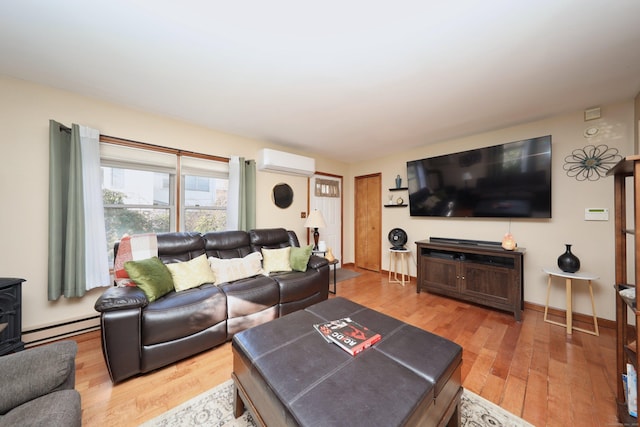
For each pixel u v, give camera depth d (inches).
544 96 85.0
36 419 30.9
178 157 111.0
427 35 56.3
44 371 36.7
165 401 54.9
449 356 45.7
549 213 100.7
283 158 139.5
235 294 80.4
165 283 75.0
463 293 113.1
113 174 95.7
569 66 67.4
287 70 71.0
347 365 42.9
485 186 117.6
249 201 133.1
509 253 99.2
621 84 76.6
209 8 49.2
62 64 68.6
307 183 168.2
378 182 178.9
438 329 89.7
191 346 69.5
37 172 79.2
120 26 54.0
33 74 73.8
